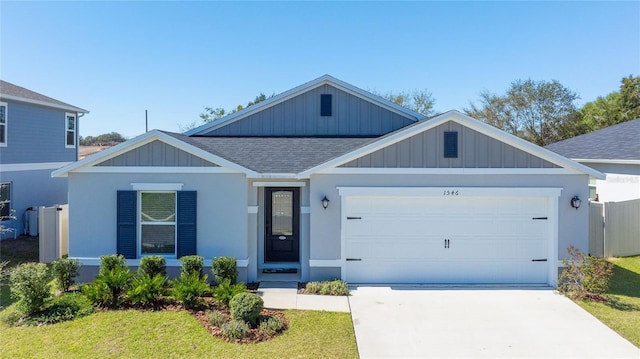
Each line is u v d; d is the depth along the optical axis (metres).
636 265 12.90
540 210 11.35
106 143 59.34
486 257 11.41
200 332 7.67
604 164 17.80
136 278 9.66
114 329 7.76
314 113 15.72
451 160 11.17
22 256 14.82
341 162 11.13
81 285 10.27
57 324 8.02
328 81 15.64
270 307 9.29
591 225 14.02
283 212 13.05
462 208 11.41
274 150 13.47
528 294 10.46
